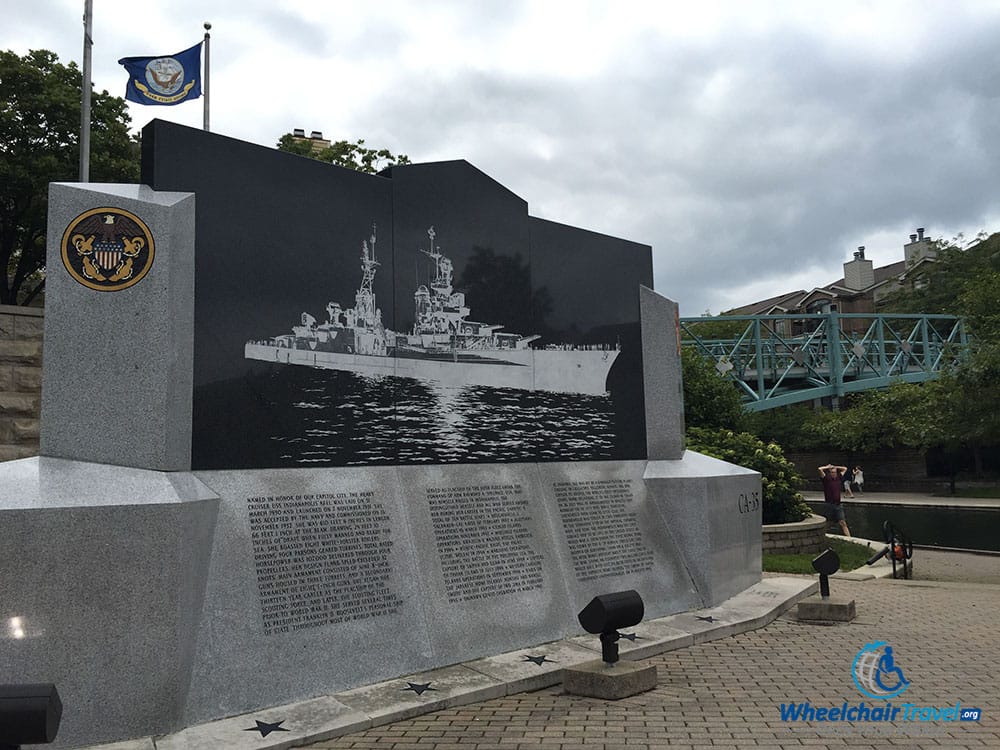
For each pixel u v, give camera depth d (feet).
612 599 20.80
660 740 16.79
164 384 19.11
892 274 262.88
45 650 16.39
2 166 73.97
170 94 62.59
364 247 25.26
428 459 26.09
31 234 81.35
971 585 40.42
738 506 35.42
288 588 20.71
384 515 23.77
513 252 30.12
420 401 26.16
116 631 17.02
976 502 107.04
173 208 19.88
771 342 175.11
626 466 32.89
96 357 19.01
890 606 34.04
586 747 16.43
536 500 28.53
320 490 22.72
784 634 28.14
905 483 144.05
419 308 26.61
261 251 22.56
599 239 34.01
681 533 32.12
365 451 24.38
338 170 24.89
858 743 16.48
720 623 28.19
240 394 21.62
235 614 19.52
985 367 113.80
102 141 79.87
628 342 34.42
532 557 26.78
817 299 265.13
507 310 29.48
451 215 28.09
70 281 19.17
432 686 20.45
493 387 28.55
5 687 11.85
